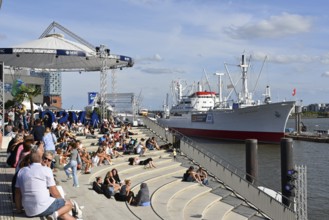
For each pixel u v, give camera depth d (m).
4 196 11.41
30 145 10.36
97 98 44.03
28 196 8.00
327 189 36.75
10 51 31.53
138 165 24.02
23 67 41.34
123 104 50.28
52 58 36.94
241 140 77.88
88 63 39.81
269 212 21.20
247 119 76.31
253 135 75.62
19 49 31.45
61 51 32.16
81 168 19.47
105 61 36.22
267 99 83.19
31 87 35.50
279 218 20.94
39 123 15.70
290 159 25.92
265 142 73.88
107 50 35.25
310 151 70.31
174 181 22.44
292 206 23.39
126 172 22.42
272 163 51.75
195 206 19.27
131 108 50.09
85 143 27.53
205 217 18.28
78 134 29.83
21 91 35.03
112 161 24.19
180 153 31.23
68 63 39.75
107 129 31.34
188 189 22.06
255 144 30.92
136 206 15.56
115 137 28.50
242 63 90.81
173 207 17.91
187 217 17.22
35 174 8.05
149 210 15.04
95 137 29.08
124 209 13.44
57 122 29.75
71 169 17.44
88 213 12.41
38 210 7.95
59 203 8.20
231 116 79.31
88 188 15.69
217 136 82.94
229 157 57.31
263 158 56.34
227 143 76.62
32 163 8.23
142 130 37.09
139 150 27.53
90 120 35.38
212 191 23.17
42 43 33.38
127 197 15.44
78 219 10.00
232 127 79.44
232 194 23.89
